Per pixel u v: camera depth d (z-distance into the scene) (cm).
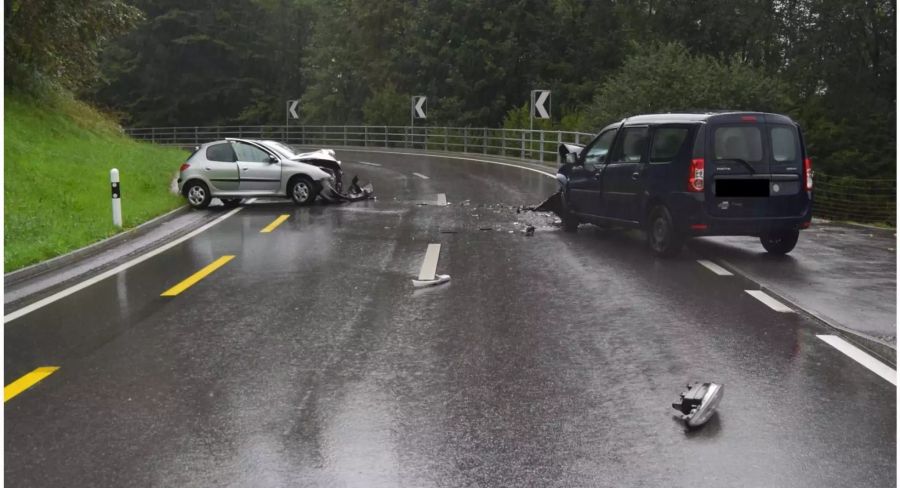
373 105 5188
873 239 1338
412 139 4597
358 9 5575
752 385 594
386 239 1345
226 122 6831
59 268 1126
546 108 3309
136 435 512
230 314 834
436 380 613
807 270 1048
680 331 746
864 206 2667
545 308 844
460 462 467
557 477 446
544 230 1438
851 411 541
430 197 2003
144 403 570
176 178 2356
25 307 885
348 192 2028
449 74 4728
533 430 513
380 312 834
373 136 5212
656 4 4269
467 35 4725
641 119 1241
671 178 1134
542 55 4606
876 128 3434
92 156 2303
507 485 438
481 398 573
